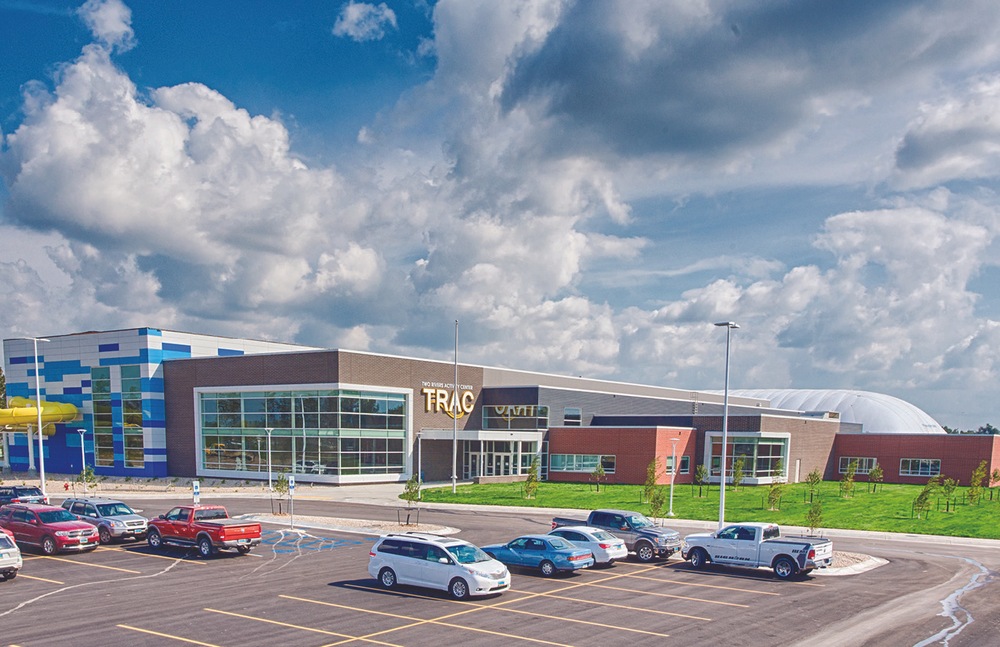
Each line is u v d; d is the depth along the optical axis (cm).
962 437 7181
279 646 1719
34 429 7375
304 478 6256
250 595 2245
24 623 1912
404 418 6700
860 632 1877
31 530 3011
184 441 6894
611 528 3039
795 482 7131
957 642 1789
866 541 3609
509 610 2081
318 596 2236
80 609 2062
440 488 6038
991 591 2395
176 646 1716
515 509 4712
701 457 6888
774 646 1755
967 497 5441
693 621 1977
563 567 2564
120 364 7088
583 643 1766
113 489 6072
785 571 2589
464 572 2208
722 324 3509
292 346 8156
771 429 6731
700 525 4125
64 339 7469
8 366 7856
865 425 10206
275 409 6438
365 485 6238
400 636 1808
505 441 6888
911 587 2456
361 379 6297
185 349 7219
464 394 7331
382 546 2388
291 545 3222
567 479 6844
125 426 7056
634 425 7425
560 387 7975
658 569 2766
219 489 5975
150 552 3012
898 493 5781
